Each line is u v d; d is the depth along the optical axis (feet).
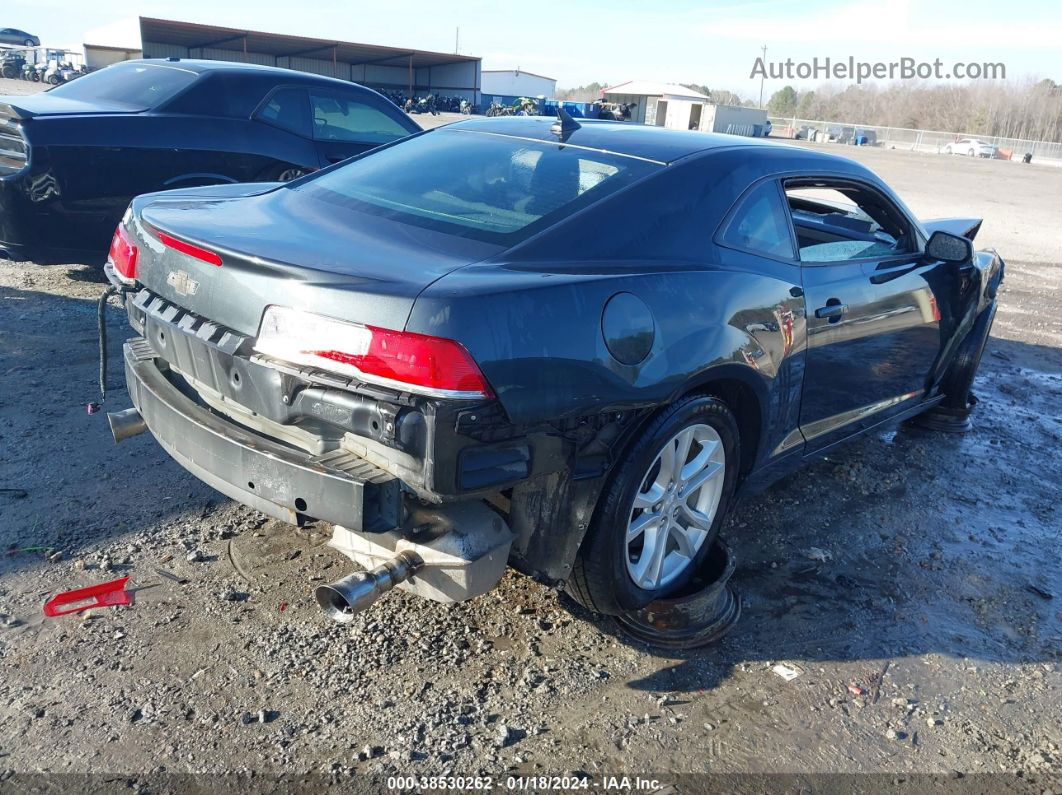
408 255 7.84
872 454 15.16
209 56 176.45
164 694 7.96
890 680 9.05
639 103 237.45
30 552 9.93
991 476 14.73
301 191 10.35
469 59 195.00
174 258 8.34
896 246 13.39
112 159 18.06
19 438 12.61
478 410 6.91
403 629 9.16
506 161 10.01
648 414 8.46
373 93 23.24
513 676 8.58
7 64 144.97
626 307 8.05
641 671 8.82
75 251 18.30
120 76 20.86
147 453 12.66
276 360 7.39
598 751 7.70
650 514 9.10
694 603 9.24
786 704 8.53
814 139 202.28
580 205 8.86
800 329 10.39
